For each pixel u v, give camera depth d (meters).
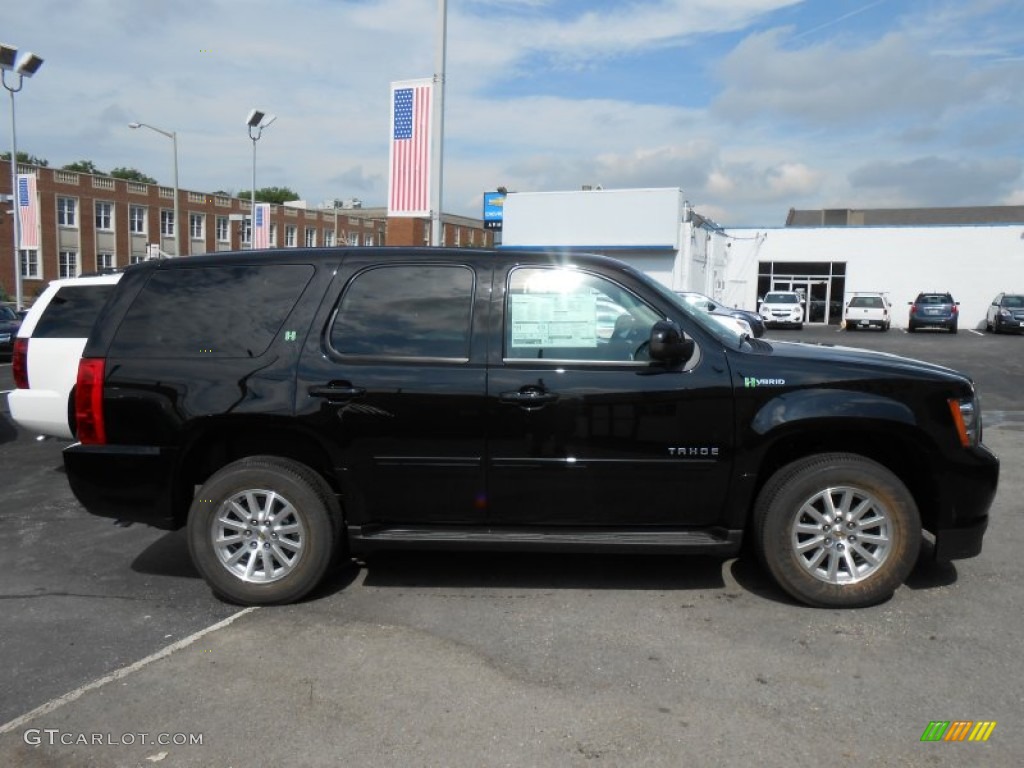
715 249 39.62
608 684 3.52
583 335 4.34
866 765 2.91
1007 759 2.94
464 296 4.41
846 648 3.84
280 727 3.20
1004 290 39.00
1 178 48.72
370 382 4.31
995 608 4.31
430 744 3.06
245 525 4.43
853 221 67.81
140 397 4.43
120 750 3.06
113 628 4.18
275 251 4.66
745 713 3.27
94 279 7.28
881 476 4.21
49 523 6.17
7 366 18.89
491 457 4.30
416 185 13.30
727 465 4.24
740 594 4.55
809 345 4.81
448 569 5.00
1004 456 8.44
